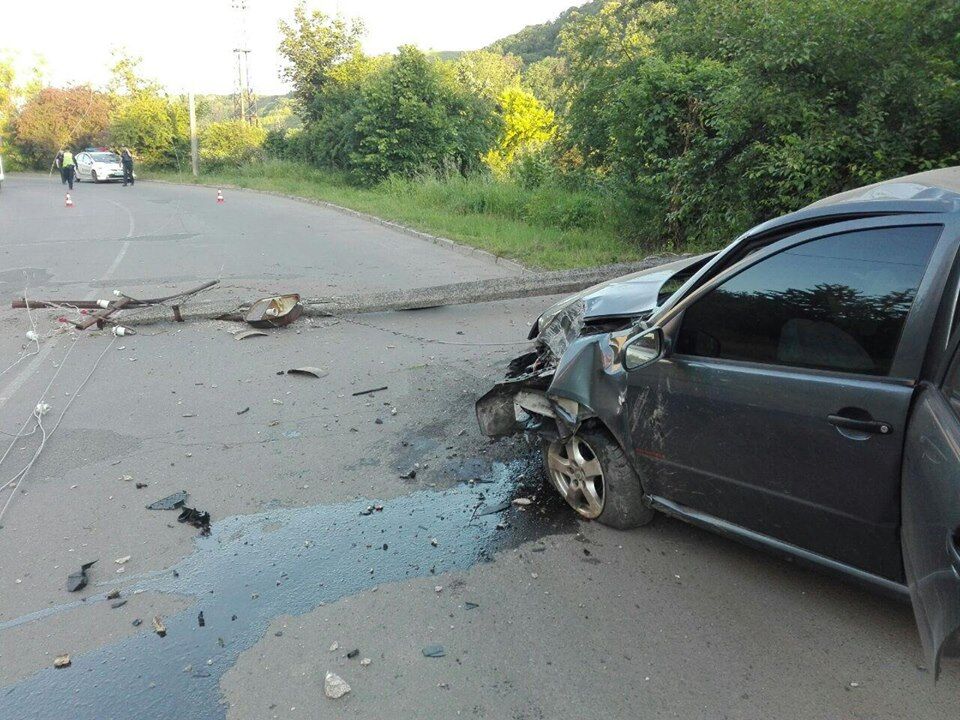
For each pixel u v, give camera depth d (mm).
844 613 3299
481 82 29359
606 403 3803
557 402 4094
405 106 26766
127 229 18359
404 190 23297
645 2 14438
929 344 2574
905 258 2713
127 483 4945
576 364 3959
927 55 8531
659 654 3113
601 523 4141
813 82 9133
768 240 3225
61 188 36312
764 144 9664
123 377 7059
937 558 2111
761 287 3146
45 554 4129
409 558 3939
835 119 8930
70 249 15109
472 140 27688
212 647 3318
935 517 2158
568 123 14750
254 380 6871
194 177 40250
